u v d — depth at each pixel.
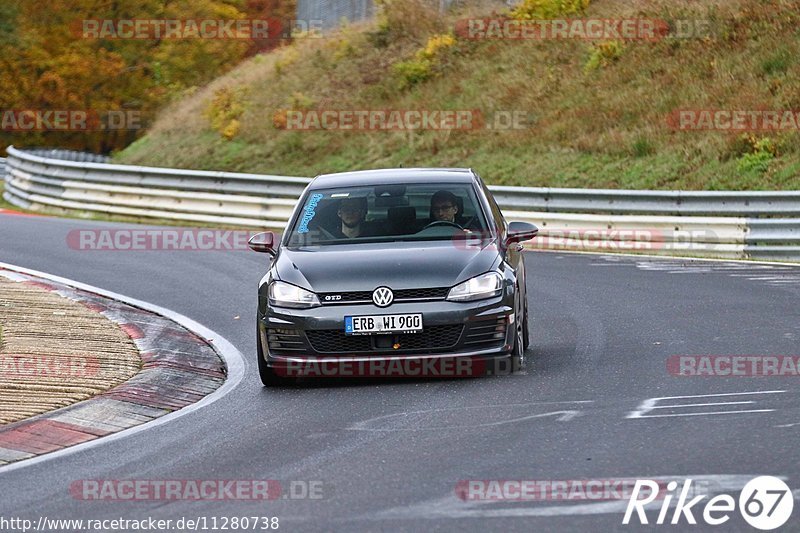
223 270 58.88
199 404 30.30
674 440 23.39
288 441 25.09
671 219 64.81
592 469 21.38
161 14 171.00
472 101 107.88
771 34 97.38
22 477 22.81
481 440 24.14
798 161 78.81
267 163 111.25
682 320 41.03
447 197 34.25
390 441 24.53
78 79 166.62
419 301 30.47
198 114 128.75
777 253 60.62
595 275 55.16
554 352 35.75
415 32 125.62
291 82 124.69
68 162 95.69
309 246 33.31
